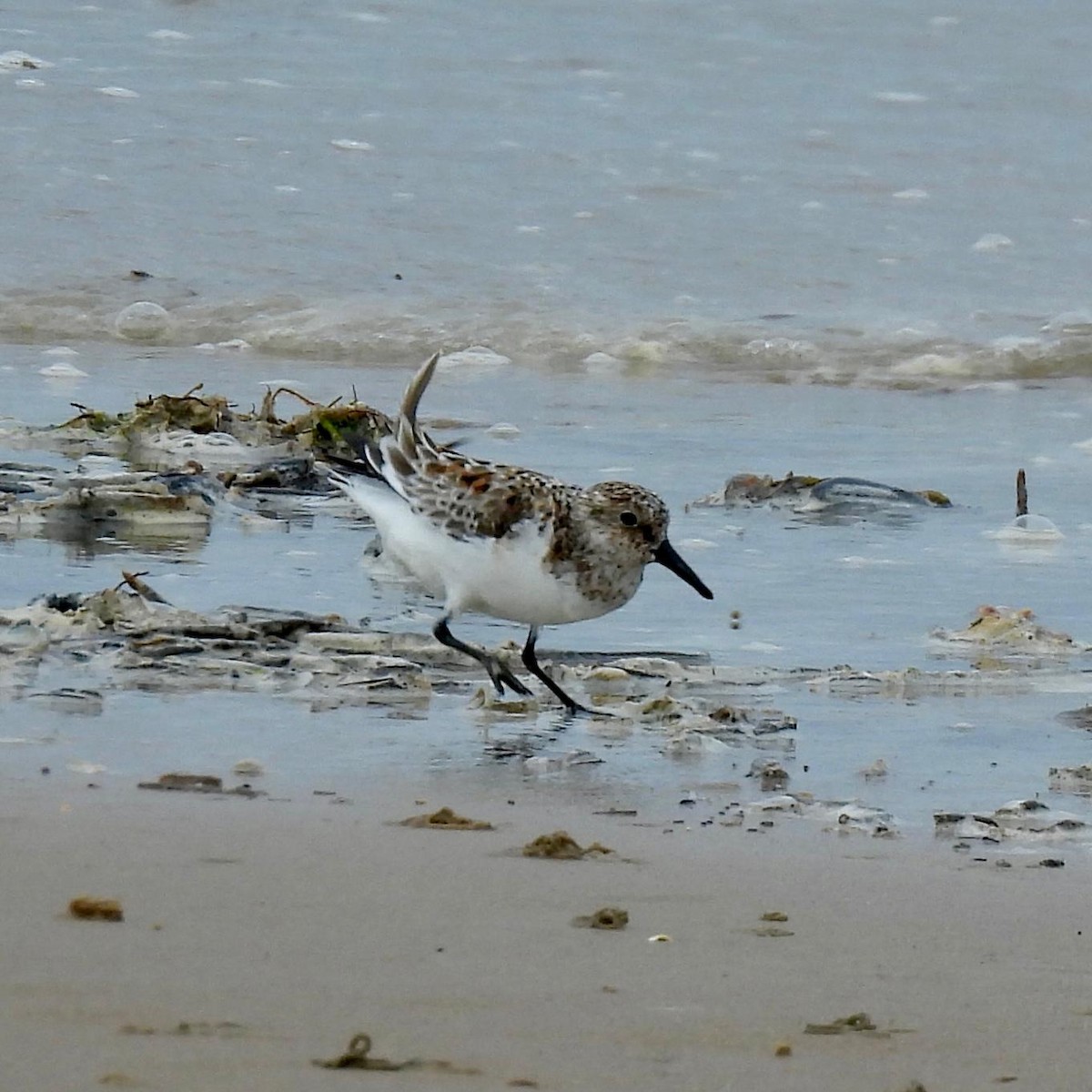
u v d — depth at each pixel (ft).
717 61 118.62
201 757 29.76
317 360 73.26
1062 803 29.17
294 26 120.47
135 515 47.91
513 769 30.17
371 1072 18.02
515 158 98.37
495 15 125.70
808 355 75.41
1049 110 111.75
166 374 69.00
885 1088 18.39
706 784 29.78
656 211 91.97
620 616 41.70
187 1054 18.13
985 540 49.78
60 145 95.50
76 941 21.08
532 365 73.87
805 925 23.00
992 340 77.05
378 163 96.53
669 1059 18.80
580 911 23.18
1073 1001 20.75
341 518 49.49
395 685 35.04
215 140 98.02
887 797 29.35
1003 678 37.24
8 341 73.72
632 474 55.93
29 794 27.12
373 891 23.49
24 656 35.19
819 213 93.20
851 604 43.06
